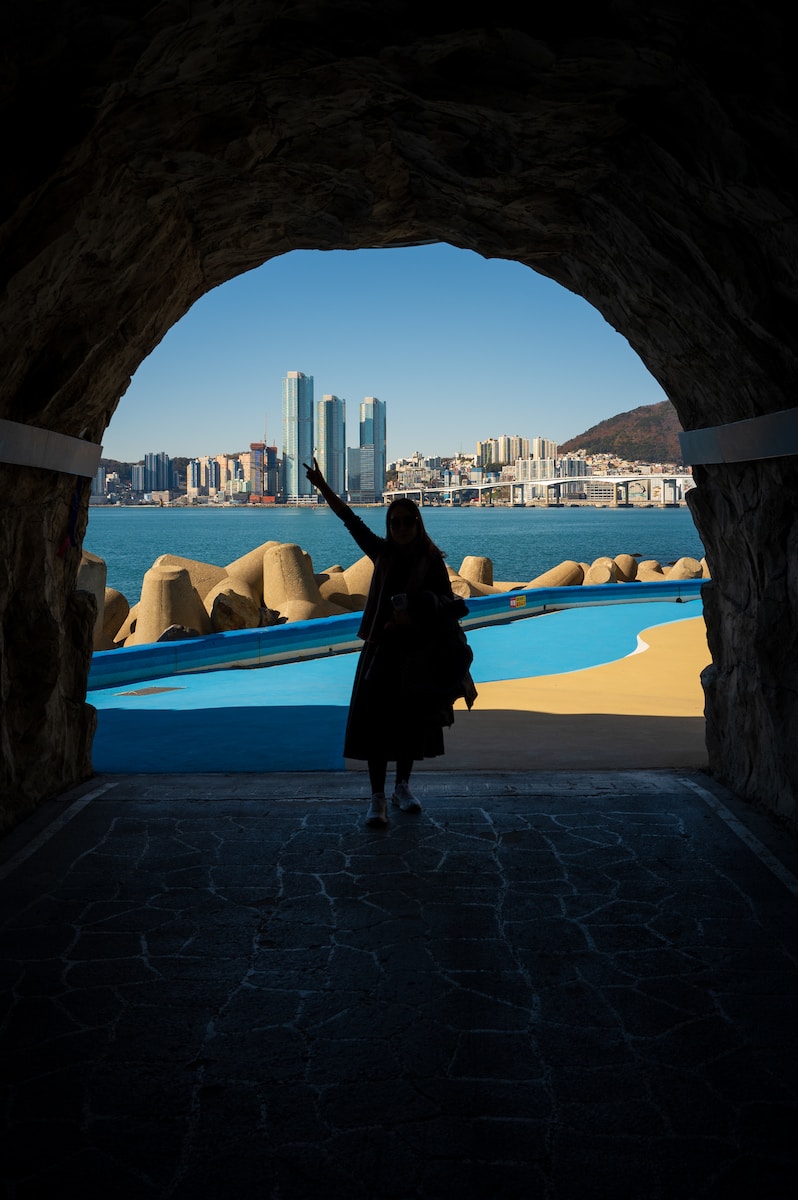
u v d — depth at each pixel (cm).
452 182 494
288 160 466
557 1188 232
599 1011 317
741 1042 298
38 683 538
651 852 466
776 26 292
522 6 323
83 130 345
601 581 2484
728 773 595
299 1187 232
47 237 382
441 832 499
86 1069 282
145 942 368
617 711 925
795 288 388
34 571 532
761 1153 245
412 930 379
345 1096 270
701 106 349
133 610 1781
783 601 489
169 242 509
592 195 477
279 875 438
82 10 289
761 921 386
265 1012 316
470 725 853
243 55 356
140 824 513
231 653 1229
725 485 550
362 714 493
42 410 485
